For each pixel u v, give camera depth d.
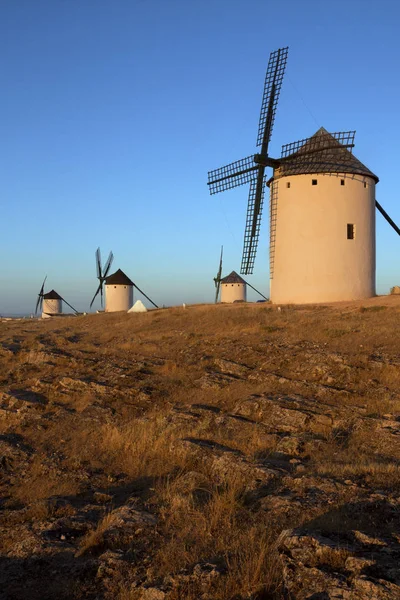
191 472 10.88
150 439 13.20
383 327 22.08
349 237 35.25
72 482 11.55
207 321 29.22
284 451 11.60
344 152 36.22
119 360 22.30
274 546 6.89
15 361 25.58
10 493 11.62
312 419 13.16
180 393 17.25
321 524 7.54
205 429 13.41
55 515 9.75
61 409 17.05
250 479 10.12
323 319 25.91
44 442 14.65
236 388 16.70
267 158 35.75
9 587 7.24
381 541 6.71
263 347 21.12
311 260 34.91
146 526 8.49
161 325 30.42
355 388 15.34
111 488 11.13
